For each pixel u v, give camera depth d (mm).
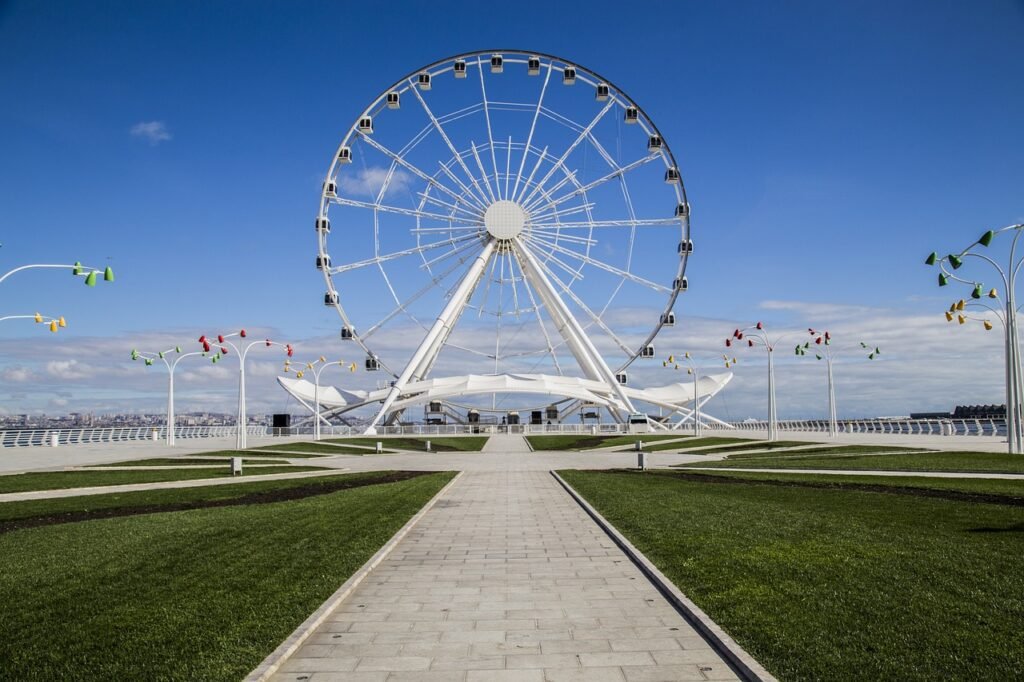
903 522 18078
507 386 88938
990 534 16062
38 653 9172
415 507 23656
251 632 9914
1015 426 46375
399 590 12562
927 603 10523
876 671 8062
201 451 65312
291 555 15242
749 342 73750
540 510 23547
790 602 10758
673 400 111125
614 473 38344
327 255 73688
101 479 35312
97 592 12164
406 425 94312
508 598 11961
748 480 32094
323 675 8516
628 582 13000
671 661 8875
